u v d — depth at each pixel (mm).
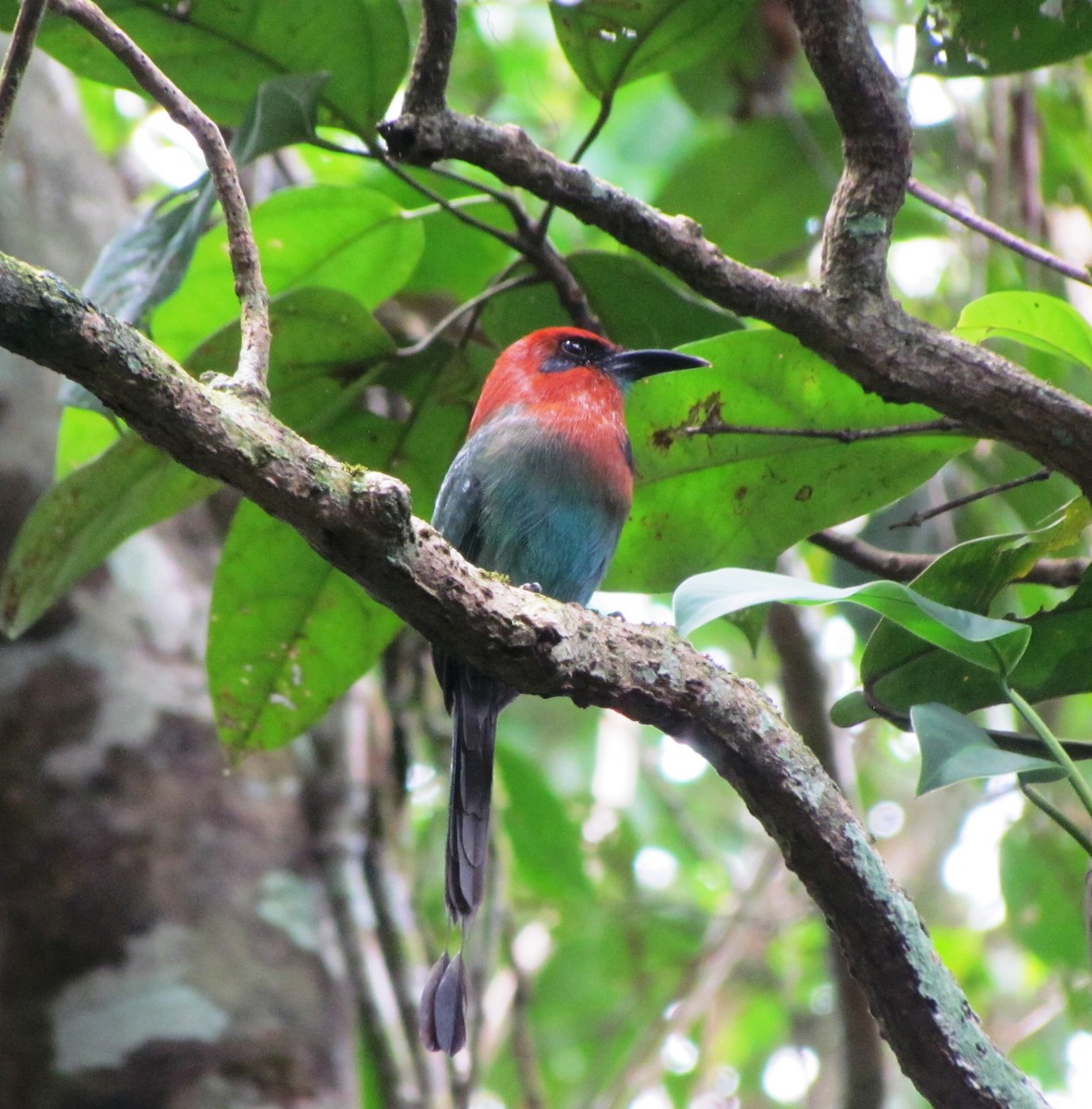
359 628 8242
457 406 8195
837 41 5961
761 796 5203
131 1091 8727
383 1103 10047
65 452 8453
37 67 11727
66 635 9945
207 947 9258
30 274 4324
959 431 6555
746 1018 16250
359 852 10633
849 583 9695
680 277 6090
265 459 4672
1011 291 6547
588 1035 15844
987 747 4980
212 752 9984
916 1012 4895
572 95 15648
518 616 5117
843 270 6008
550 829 13406
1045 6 6945
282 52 7180
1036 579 7004
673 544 7605
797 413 7137
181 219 7113
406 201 9062
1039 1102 4785
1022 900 10562
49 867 9273
